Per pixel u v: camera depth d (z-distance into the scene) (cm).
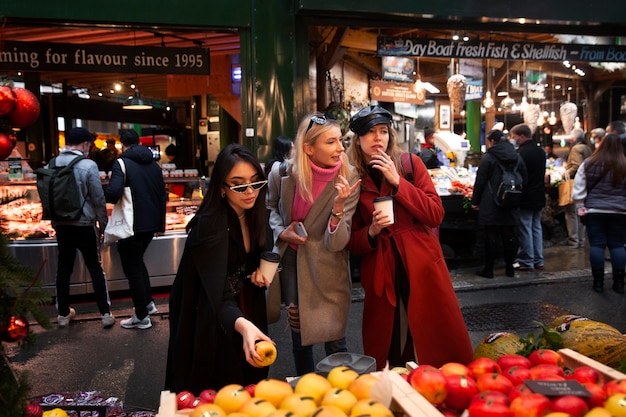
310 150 292
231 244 253
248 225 260
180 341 244
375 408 151
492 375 183
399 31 936
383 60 934
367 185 301
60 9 588
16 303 149
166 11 606
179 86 1023
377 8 643
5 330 150
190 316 243
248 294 266
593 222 656
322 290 305
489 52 731
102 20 598
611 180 631
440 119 1480
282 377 441
